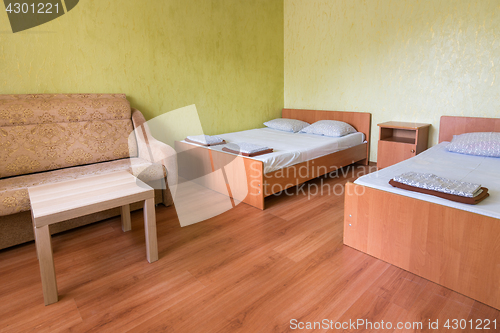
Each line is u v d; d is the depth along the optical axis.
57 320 1.39
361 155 3.75
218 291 1.56
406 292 1.52
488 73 2.90
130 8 3.03
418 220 1.59
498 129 2.85
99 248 2.03
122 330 1.32
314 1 4.02
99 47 2.90
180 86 3.52
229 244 2.03
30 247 2.06
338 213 2.45
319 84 4.20
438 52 3.15
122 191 1.74
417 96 3.38
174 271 1.75
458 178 1.93
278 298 1.49
